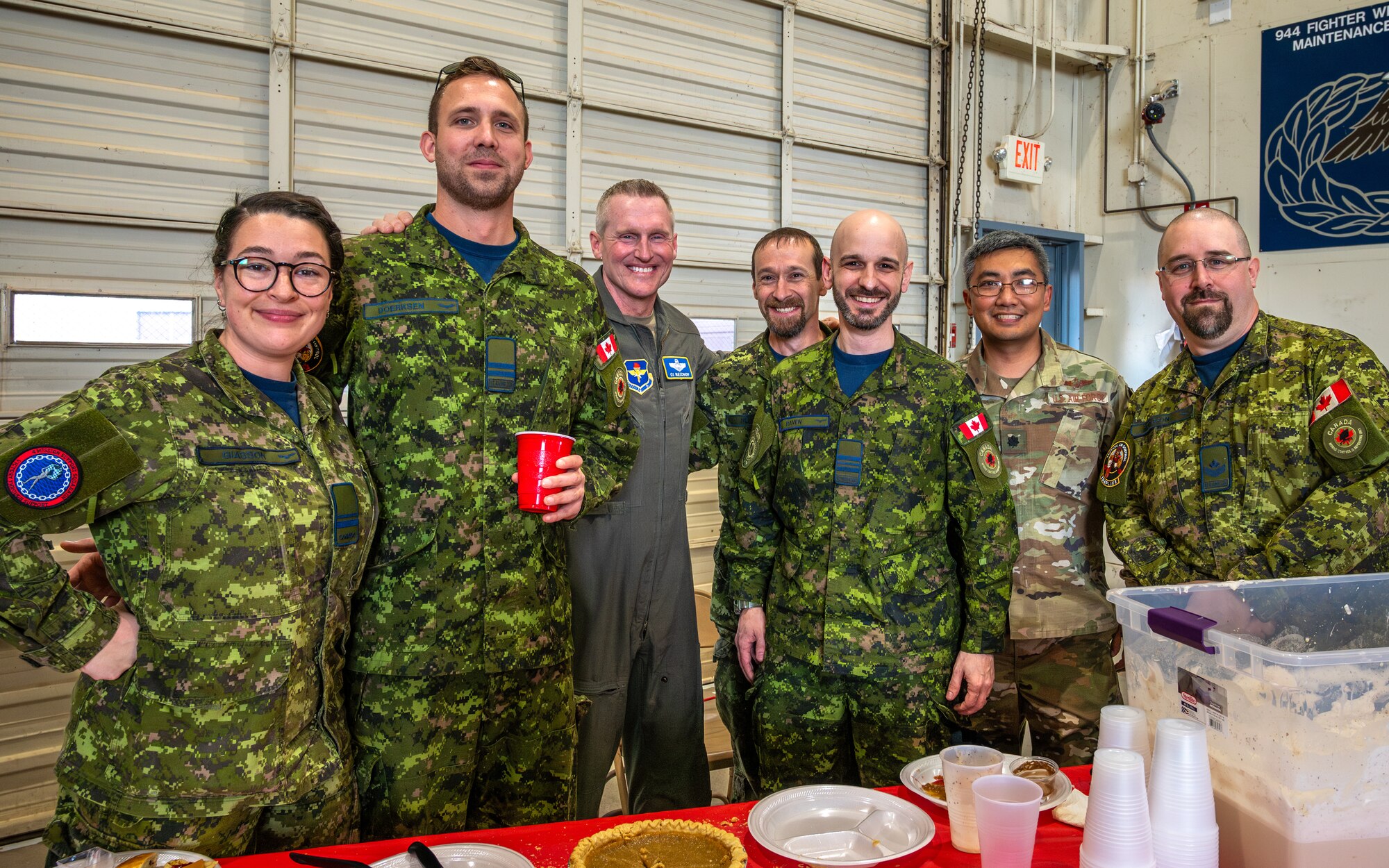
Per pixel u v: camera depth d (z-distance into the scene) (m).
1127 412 1.99
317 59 2.97
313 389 1.39
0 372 2.58
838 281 1.84
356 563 1.38
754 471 1.96
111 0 2.62
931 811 1.17
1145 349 5.02
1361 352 1.67
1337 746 0.86
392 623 1.49
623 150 3.67
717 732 2.98
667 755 2.35
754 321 4.15
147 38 2.71
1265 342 1.78
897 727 1.74
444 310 1.55
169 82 2.76
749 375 2.31
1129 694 1.13
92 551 1.40
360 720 1.49
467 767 1.55
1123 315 5.11
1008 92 4.93
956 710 1.84
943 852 1.06
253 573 1.20
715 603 2.36
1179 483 1.81
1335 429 1.61
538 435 1.45
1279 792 0.88
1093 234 5.23
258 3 2.87
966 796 1.04
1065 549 2.09
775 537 1.99
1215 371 1.84
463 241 1.63
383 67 3.07
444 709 1.51
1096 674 2.11
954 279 4.78
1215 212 1.83
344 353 1.54
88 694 1.20
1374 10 4.10
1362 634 1.17
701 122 3.83
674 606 2.32
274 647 1.22
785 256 2.41
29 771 2.54
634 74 3.66
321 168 3.03
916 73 4.58
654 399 2.27
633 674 2.34
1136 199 5.01
